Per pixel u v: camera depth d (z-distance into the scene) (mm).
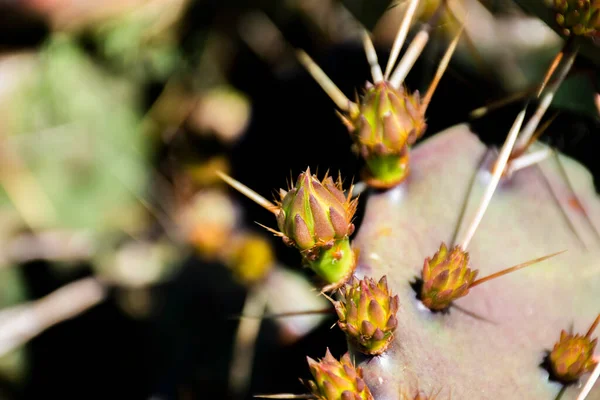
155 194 596
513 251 366
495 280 360
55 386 542
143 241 582
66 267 563
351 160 436
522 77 450
